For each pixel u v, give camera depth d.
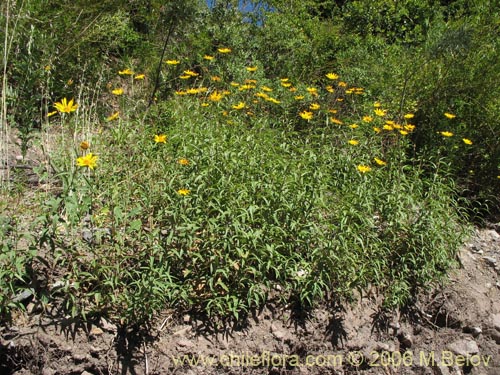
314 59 6.94
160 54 6.38
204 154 3.73
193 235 3.35
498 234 5.13
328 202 3.86
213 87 5.95
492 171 5.52
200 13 6.63
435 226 4.03
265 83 5.80
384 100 5.87
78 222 3.27
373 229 3.97
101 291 3.23
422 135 5.66
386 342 3.77
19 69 4.73
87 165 3.16
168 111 4.98
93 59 5.72
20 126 4.54
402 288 3.87
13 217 3.38
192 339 3.33
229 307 3.32
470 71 5.72
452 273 4.31
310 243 3.68
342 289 3.69
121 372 3.16
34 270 3.29
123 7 6.38
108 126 4.88
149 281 3.13
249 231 3.44
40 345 3.10
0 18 4.96
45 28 5.61
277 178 3.78
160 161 3.93
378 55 6.93
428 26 7.79
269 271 3.70
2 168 4.16
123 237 3.40
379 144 5.09
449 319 4.00
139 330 3.28
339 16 8.46
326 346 3.58
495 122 5.59
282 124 5.13
